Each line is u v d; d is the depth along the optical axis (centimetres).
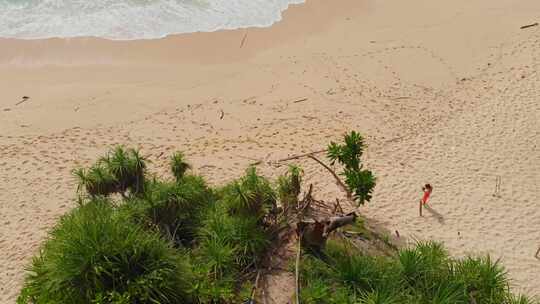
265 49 1758
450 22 1881
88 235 675
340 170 1184
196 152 1270
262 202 838
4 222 1070
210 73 1630
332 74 1602
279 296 756
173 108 1461
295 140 1309
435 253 827
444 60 1655
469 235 1009
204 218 865
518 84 1498
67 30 1814
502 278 807
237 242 813
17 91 1531
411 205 1082
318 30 1867
